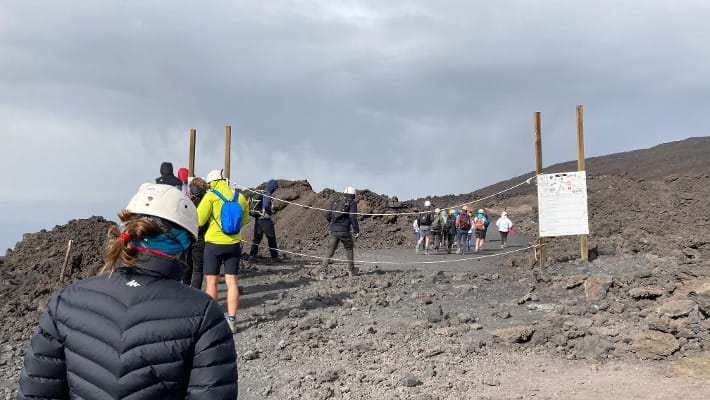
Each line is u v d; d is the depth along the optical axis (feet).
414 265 52.01
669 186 90.07
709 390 18.24
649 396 18.19
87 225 52.47
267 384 21.24
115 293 6.09
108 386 5.81
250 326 28.99
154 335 5.88
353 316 30.68
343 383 20.88
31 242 49.90
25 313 32.71
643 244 43.14
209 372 5.98
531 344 24.82
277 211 89.61
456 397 18.99
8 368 23.79
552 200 41.34
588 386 19.49
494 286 37.14
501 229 69.87
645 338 22.77
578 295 32.30
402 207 90.43
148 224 6.19
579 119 40.83
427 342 25.45
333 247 43.70
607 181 105.19
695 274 30.78
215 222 26.48
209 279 26.86
